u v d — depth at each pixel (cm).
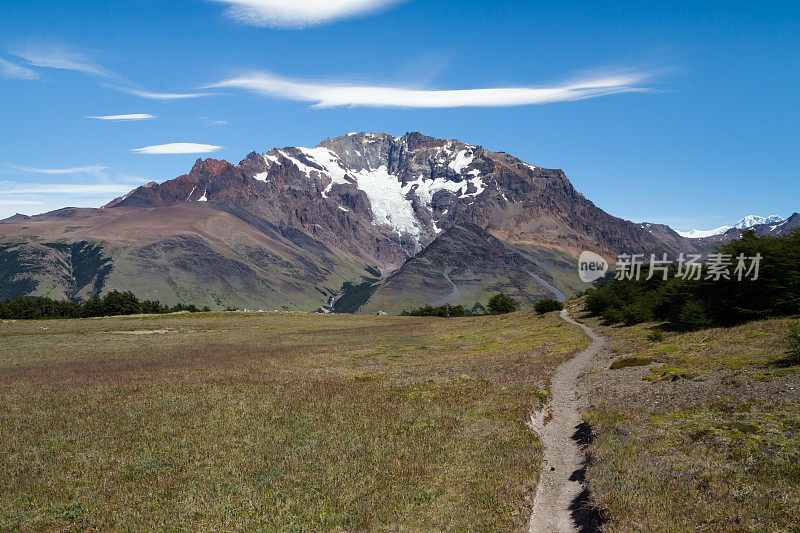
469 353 5653
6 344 7700
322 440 2275
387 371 4388
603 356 4234
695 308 4419
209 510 1594
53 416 2795
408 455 2031
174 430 2478
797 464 1406
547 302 9594
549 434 2308
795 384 2084
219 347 7225
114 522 1544
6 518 1572
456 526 1428
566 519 1484
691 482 1448
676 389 2469
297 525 1488
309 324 11950
